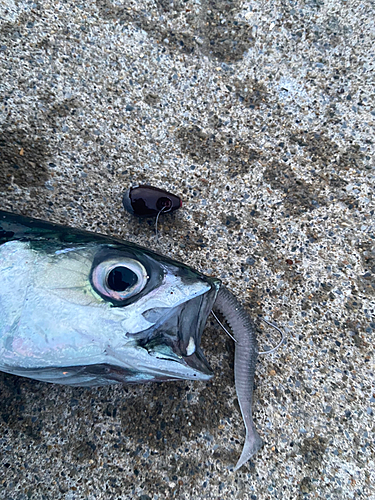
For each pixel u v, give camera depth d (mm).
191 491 136
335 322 153
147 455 137
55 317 107
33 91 153
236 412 143
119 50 161
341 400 147
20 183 149
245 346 141
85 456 134
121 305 108
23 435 133
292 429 144
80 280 109
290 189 162
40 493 130
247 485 138
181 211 156
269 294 154
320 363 150
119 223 153
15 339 107
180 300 110
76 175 153
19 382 137
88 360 109
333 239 159
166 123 161
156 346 109
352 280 157
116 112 158
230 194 160
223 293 144
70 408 137
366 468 143
